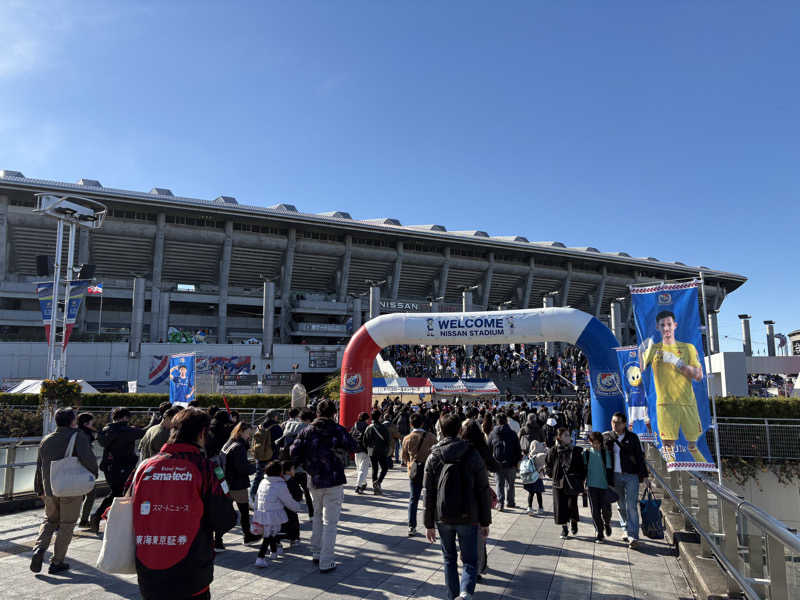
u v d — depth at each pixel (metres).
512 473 10.80
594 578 6.15
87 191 48.00
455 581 4.84
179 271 58.50
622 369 11.91
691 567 6.02
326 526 6.26
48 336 19.30
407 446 8.23
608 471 7.92
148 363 43.66
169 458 3.29
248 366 44.66
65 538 6.00
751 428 18.97
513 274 70.75
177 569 3.12
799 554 2.93
